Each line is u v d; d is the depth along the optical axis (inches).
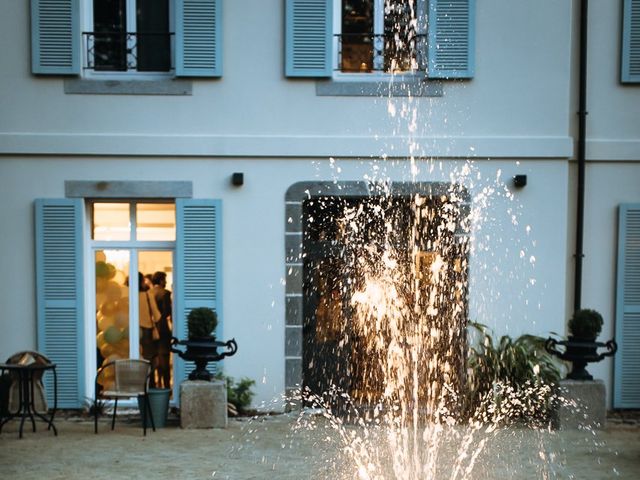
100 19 318.7
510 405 301.0
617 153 324.8
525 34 316.2
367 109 315.9
